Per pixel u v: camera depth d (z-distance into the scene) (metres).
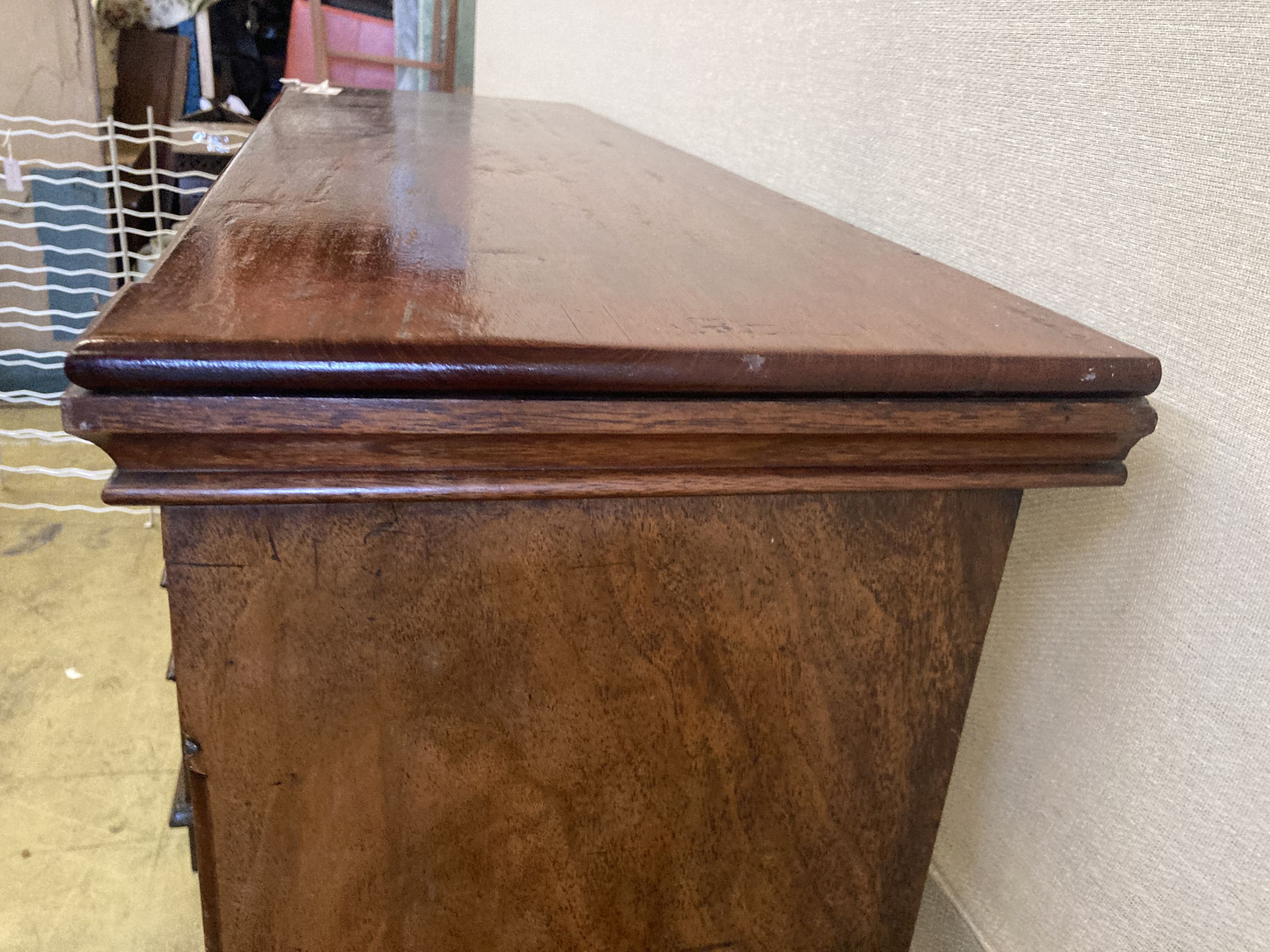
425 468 0.38
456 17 3.86
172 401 0.33
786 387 0.39
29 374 2.73
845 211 0.86
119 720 1.46
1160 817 0.57
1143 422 0.46
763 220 0.71
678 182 0.84
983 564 0.53
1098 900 0.62
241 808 0.46
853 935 0.61
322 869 0.48
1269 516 0.49
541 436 0.38
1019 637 0.70
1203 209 0.51
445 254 0.49
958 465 0.45
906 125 0.77
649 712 0.50
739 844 0.55
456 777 0.48
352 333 0.35
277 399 0.34
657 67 1.32
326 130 0.93
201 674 0.43
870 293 0.52
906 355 0.40
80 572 1.87
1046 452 0.46
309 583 0.42
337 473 0.37
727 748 0.52
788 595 0.49
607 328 0.39
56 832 1.24
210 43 4.04
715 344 0.38
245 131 3.33
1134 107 0.55
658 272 0.51
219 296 0.38
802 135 0.93
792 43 0.94
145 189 2.39
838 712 0.54
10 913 1.11
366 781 0.47
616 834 0.52
